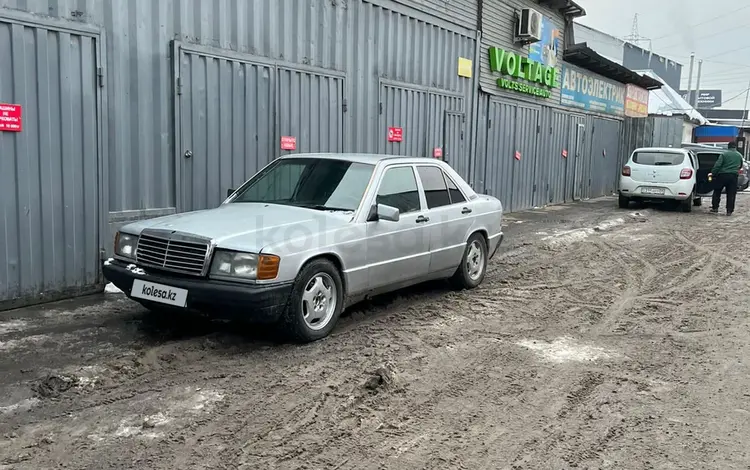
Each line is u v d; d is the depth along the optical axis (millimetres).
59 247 6738
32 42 6316
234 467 3498
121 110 7219
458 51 13891
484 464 3629
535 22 16141
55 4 6465
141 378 4695
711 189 18406
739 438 4035
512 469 3586
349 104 10781
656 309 7215
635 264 9875
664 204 19438
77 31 6664
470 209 7613
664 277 8961
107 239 7180
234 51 8523
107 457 3564
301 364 5070
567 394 4672
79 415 4078
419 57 12609
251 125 8898
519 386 4805
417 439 3906
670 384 4926
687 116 43188
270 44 9086
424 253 6812
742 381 5027
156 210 7691
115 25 7070
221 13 8312
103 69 6949
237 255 5082
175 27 7750
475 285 7965
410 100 12469
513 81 16203
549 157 18875
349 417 4176
